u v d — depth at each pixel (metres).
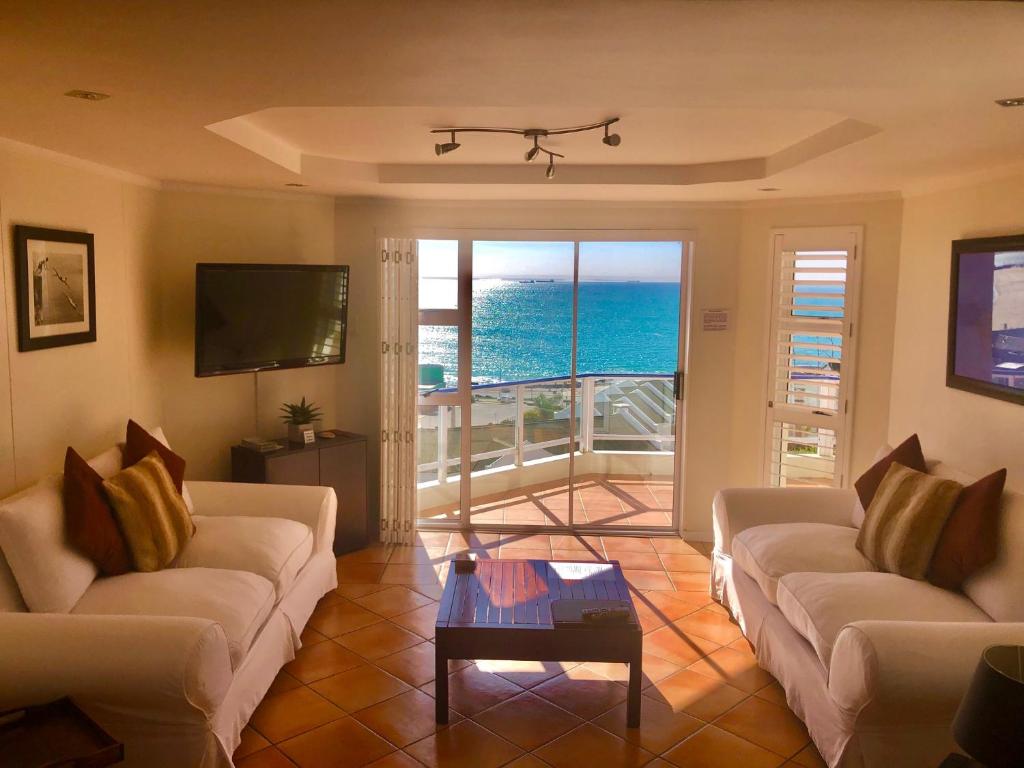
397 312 5.54
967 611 3.17
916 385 4.73
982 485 3.35
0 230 3.43
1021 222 3.76
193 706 2.67
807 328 5.29
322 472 5.16
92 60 2.26
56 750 2.30
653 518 5.92
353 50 2.16
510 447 5.91
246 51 2.17
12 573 3.01
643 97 2.68
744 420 5.61
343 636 4.12
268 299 4.92
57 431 3.88
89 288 4.09
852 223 5.11
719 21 1.90
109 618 2.74
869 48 2.10
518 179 4.84
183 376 5.03
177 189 4.89
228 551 3.73
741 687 3.66
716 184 4.71
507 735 3.25
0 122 3.10
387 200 5.57
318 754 3.11
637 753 3.14
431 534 5.80
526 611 3.41
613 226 5.55
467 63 2.29
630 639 3.25
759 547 3.97
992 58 2.18
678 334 5.69
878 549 3.63
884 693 2.66
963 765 2.29
